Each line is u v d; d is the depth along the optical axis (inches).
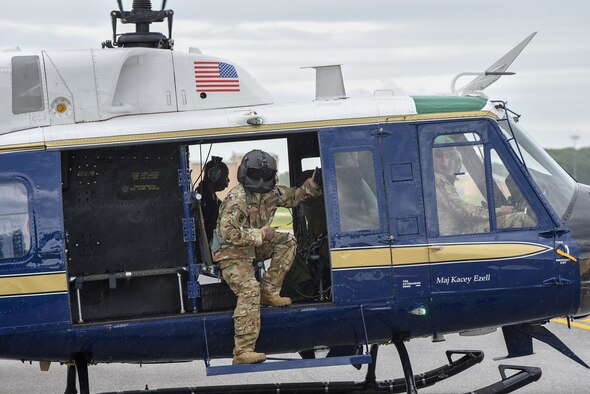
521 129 609.0
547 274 575.2
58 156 557.0
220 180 604.1
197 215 581.6
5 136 561.6
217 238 566.6
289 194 582.2
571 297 580.7
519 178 580.7
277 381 751.1
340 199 566.6
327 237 577.9
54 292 551.8
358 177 569.3
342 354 625.3
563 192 601.3
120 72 586.2
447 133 575.5
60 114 575.2
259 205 565.0
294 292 608.1
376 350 634.2
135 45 614.2
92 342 563.8
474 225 575.2
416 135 573.9
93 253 582.9
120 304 586.9
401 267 567.2
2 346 560.4
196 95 595.8
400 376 756.0
